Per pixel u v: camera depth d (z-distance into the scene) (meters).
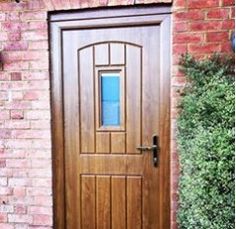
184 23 2.44
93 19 2.59
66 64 2.67
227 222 1.63
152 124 2.58
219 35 2.40
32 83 2.68
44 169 2.72
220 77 2.13
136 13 2.53
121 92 2.62
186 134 2.17
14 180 2.77
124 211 2.68
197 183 1.76
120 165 2.66
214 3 2.40
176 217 2.55
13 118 2.72
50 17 2.63
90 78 2.65
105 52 2.61
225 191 1.64
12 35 2.66
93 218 2.72
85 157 2.70
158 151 2.58
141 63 2.56
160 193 2.60
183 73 2.44
